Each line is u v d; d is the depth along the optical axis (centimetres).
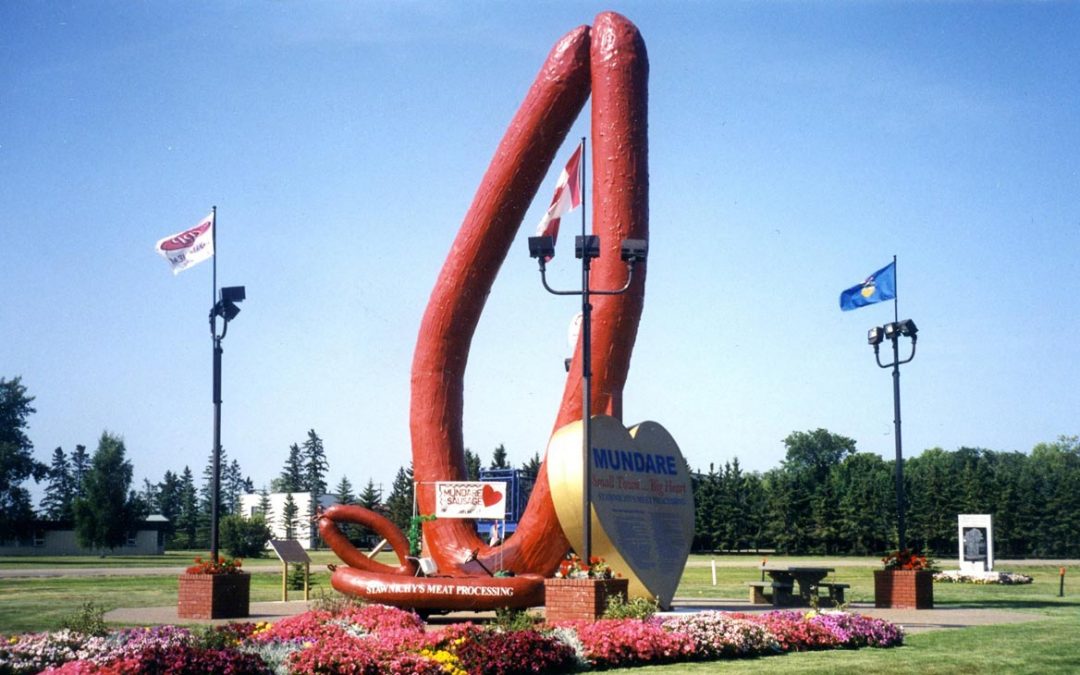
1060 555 8700
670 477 2267
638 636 1516
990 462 14088
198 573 2280
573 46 2469
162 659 1220
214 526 2344
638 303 2355
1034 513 8688
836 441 13300
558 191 2597
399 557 2275
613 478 2147
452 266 2478
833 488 9731
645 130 2425
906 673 1409
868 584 3766
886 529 8938
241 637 1452
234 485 16138
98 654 1341
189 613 2266
